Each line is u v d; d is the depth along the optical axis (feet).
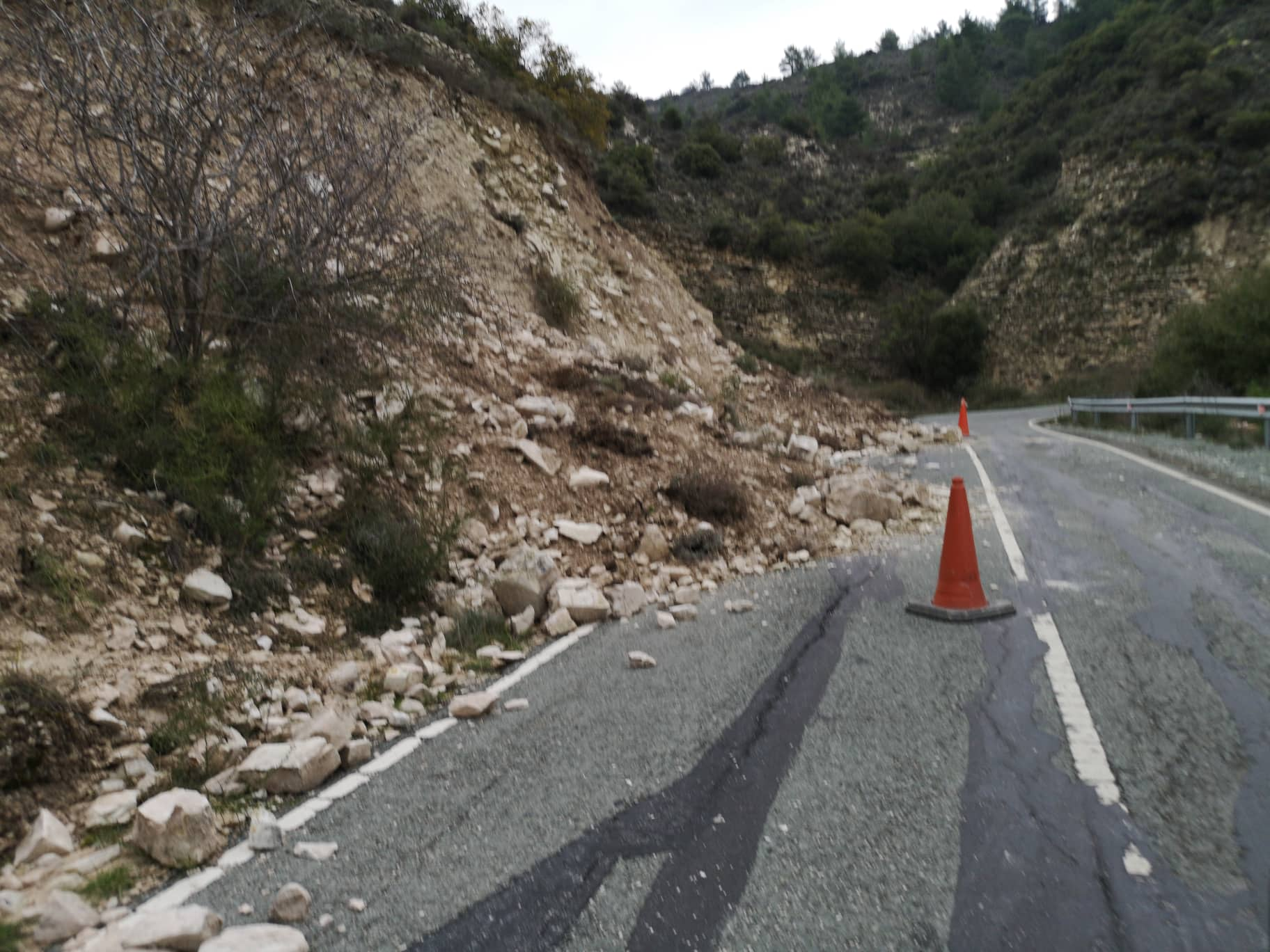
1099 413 91.50
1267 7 182.60
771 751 15.34
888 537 33.94
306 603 22.09
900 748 15.20
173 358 24.84
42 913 10.94
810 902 10.84
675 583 28.12
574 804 13.78
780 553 31.60
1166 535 31.40
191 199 25.17
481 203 58.34
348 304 29.40
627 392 45.29
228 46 28.12
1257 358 76.28
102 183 25.31
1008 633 21.54
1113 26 221.46
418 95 60.70
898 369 162.50
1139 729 15.55
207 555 21.53
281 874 12.20
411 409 30.04
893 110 394.73
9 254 25.57
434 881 11.80
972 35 442.09
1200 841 11.89
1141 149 167.22
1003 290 173.17
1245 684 17.48
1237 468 45.62
